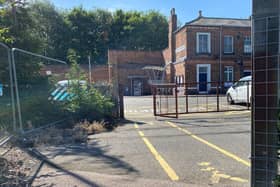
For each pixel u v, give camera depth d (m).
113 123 9.75
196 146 6.03
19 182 3.93
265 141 2.63
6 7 10.59
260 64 2.63
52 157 5.34
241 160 4.92
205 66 27.66
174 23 31.61
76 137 7.03
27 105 7.84
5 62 6.88
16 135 6.67
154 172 4.36
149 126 9.06
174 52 31.42
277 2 2.55
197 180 3.97
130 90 33.22
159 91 17.84
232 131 7.77
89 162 4.98
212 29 27.80
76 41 43.97
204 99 20.06
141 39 47.19
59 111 9.31
